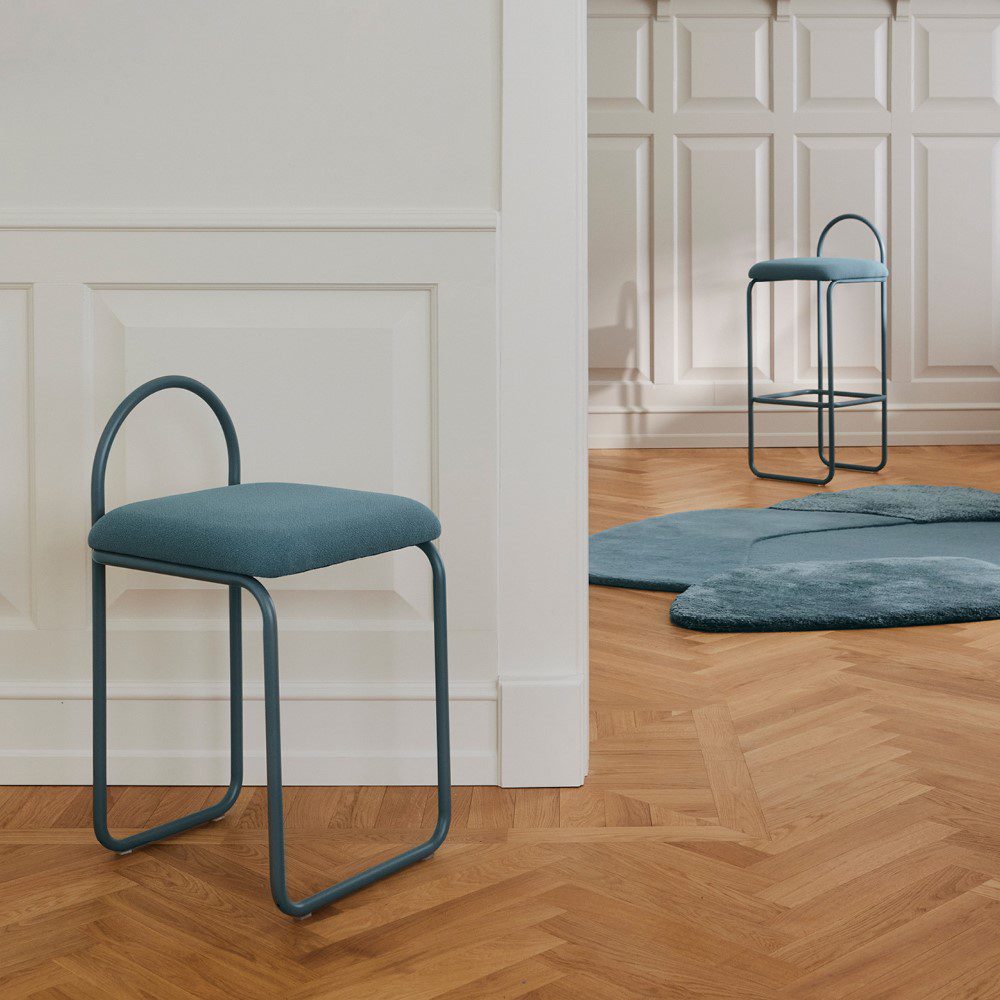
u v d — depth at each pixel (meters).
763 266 4.89
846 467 5.16
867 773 1.97
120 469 1.94
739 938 1.46
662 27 5.57
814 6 5.57
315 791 1.94
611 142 5.65
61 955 1.45
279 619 1.95
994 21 5.61
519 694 1.93
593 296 5.73
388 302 1.91
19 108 1.89
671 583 3.17
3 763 1.97
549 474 1.92
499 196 1.90
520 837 1.75
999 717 2.22
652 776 1.98
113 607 1.95
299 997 1.35
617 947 1.45
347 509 1.53
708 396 5.78
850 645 2.68
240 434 1.93
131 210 1.89
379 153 1.89
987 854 1.68
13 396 1.93
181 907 1.56
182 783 1.96
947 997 1.33
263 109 1.88
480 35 1.87
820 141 5.65
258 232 1.89
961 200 5.68
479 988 1.37
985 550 3.53
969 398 5.78
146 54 1.88
